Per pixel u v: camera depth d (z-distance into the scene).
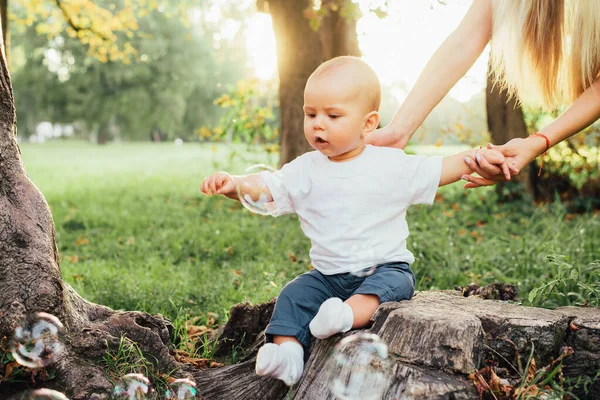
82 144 59.22
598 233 7.01
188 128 57.19
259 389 2.81
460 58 3.30
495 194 10.29
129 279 5.32
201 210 10.63
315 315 2.72
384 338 2.51
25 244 2.66
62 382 2.58
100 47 17.11
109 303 4.73
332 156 2.79
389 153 2.79
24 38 51.03
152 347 2.92
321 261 2.78
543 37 3.07
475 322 2.48
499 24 3.14
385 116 11.91
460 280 5.23
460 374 2.38
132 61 51.38
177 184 16.70
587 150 10.53
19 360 2.45
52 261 2.71
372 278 2.68
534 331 2.63
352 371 2.42
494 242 6.69
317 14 7.33
